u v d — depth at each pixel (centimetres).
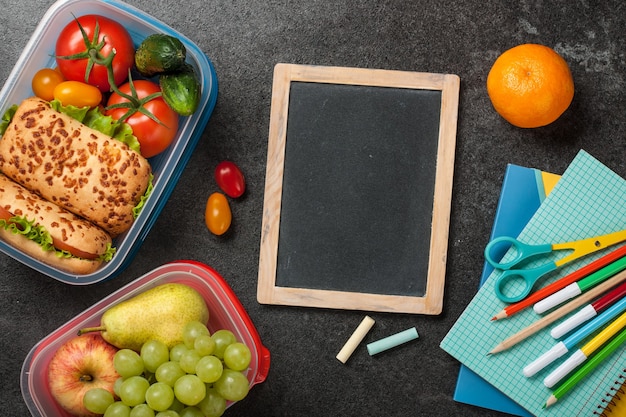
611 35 100
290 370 100
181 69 89
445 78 97
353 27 100
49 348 90
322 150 98
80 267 88
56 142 86
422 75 97
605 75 100
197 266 95
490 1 100
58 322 100
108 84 91
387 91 98
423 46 100
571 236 96
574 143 100
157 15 100
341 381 100
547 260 97
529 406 96
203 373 81
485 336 97
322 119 98
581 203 97
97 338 89
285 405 100
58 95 87
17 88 91
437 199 97
